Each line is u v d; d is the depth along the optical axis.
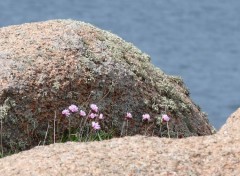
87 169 9.40
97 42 13.97
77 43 13.69
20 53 13.39
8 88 12.88
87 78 13.37
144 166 9.45
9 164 9.82
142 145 9.95
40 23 14.34
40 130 13.01
